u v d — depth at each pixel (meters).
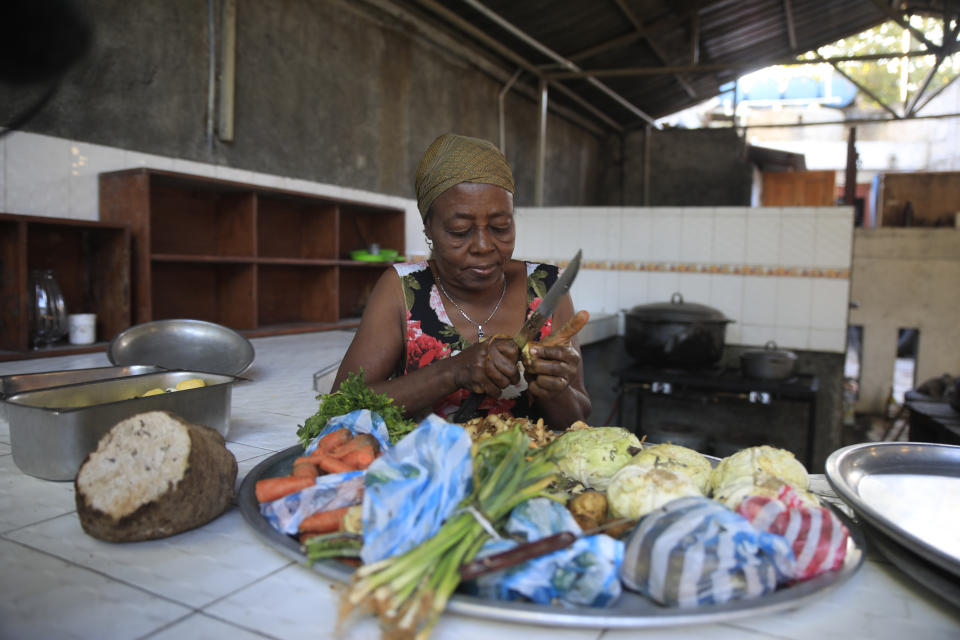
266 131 4.16
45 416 1.02
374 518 0.66
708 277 5.00
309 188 4.53
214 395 1.22
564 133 9.05
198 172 3.66
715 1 7.07
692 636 0.64
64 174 2.96
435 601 0.58
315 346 3.05
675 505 0.71
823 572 0.68
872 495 0.93
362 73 5.06
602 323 4.74
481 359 1.10
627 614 0.60
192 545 0.82
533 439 1.04
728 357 4.98
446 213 1.18
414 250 5.77
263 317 4.04
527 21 6.16
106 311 2.97
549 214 5.41
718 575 0.63
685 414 5.26
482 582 0.65
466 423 1.13
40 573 0.74
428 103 5.93
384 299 1.40
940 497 0.93
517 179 7.71
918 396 5.59
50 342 2.66
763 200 11.60
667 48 7.93
